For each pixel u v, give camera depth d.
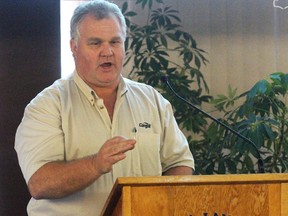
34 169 4.23
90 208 4.34
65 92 4.62
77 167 4.00
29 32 6.74
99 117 4.60
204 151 7.58
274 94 7.27
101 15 4.55
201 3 8.36
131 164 4.57
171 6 8.36
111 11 4.59
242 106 7.26
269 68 8.35
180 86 7.75
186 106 7.68
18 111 6.68
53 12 6.78
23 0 6.75
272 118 7.31
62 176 4.04
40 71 6.71
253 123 6.94
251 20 8.38
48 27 6.76
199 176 3.34
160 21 8.08
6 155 6.63
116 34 4.55
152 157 4.68
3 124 6.65
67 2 8.05
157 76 7.75
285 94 7.46
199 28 8.36
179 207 3.36
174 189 3.36
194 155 7.54
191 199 3.36
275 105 7.26
